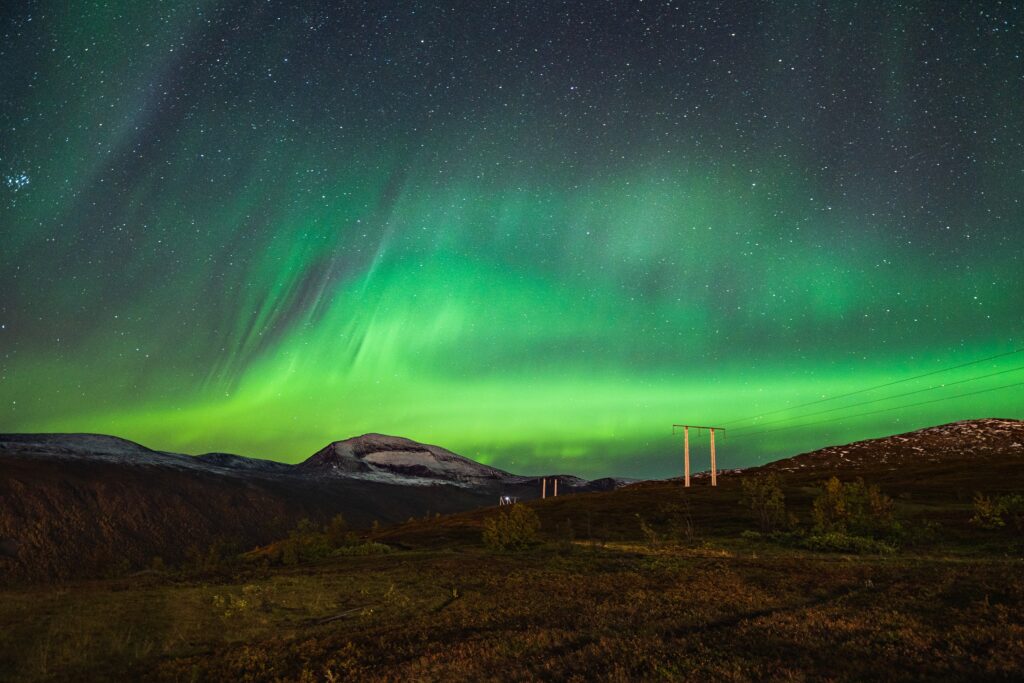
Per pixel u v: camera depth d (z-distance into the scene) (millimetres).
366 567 37688
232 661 14984
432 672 12750
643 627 15844
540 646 14391
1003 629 13273
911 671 11078
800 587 21656
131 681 13789
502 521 49812
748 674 11250
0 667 15023
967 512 49656
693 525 56281
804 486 82438
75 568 172000
